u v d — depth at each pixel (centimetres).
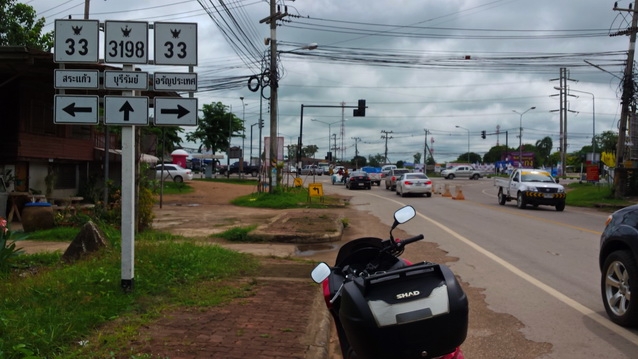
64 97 704
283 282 804
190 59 724
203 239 1338
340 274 476
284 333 559
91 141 2153
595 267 995
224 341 529
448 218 1933
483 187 5062
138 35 714
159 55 720
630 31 2788
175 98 713
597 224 1759
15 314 551
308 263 1002
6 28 2398
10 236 893
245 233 1369
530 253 1157
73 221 1372
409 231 1570
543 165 11825
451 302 359
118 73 709
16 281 716
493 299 762
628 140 2977
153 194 1410
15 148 1716
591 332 611
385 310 352
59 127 1939
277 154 2977
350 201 2975
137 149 1261
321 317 618
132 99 695
